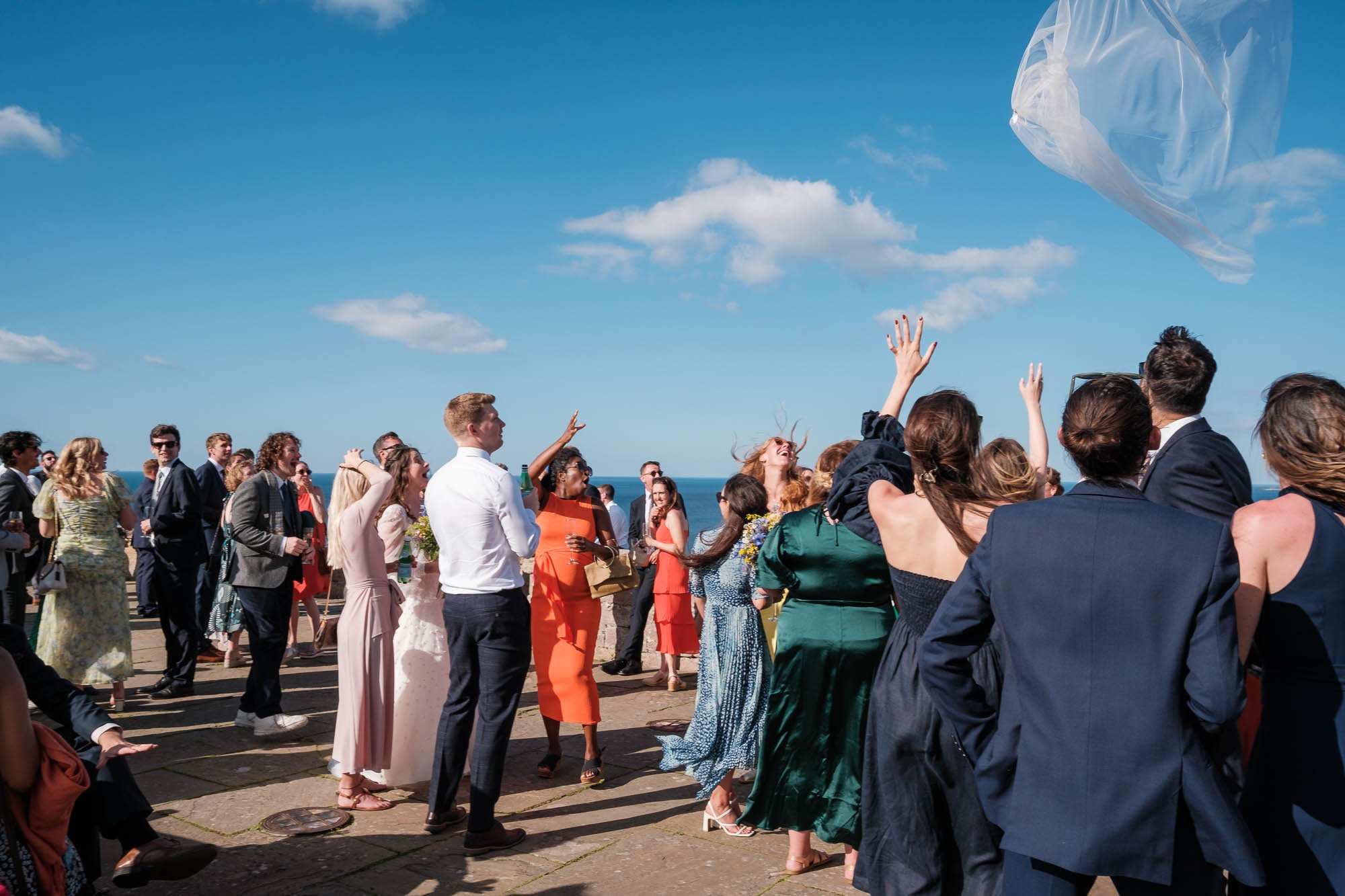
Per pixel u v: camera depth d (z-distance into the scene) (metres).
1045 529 2.06
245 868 3.68
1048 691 2.00
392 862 3.76
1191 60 2.25
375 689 4.39
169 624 6.57
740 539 4.13
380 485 4.46
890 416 3.15
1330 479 2.20
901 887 2.60
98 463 6.00
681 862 3.77
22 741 2.38
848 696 3.36
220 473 8.24
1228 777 2.76
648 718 6.14
